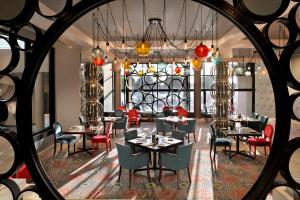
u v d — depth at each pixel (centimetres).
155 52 1159
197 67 733
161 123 893
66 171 563
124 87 1427
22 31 545
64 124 897
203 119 1355
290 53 167
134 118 1162
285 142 165
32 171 175
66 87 896
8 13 176
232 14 170
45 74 845
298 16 191
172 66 1336
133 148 574
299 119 168
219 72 797
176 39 868
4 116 183
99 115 783
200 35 811
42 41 173
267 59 168
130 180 480
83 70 781
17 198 174
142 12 561
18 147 172
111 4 503
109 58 1231
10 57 180
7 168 211
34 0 172
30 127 176
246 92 1400
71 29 665
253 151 733
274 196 313
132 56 1259
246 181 505
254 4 176
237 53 1158
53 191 179
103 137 713
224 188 471
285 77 166
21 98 173
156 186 480
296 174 275
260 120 891
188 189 467
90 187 476
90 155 693
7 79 179
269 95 1209
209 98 1402
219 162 630
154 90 1423
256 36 168
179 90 1414
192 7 526
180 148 476
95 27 698
